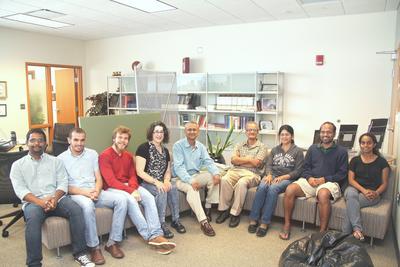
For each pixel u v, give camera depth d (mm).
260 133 5484
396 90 4070
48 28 6176
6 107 6219
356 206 2812
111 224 2836
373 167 3006
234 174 3486
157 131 3189
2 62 6109
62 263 2576
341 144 4062
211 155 4219
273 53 5500
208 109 5875
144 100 4805
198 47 6199
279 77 5465
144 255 2723
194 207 3180
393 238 3043
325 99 5164
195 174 3414
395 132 3725
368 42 4781
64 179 2750
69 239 2639
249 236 3086
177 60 6465
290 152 3408
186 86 6176
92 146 3301
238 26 5762
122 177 3066
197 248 2844
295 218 3150
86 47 7641
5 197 3018
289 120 5477
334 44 5016
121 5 4574
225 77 5879
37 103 6949
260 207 3189
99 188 2879
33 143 2582
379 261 2621
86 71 7711
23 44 6410
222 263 2594
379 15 4676
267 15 5055
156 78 5043
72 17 5266
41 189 2637
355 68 4906
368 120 4895
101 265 2557
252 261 2623
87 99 7070
